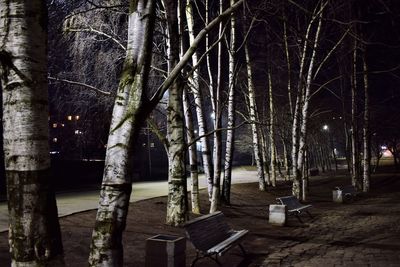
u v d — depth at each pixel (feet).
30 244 12.19
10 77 12.50
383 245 34.68
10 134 12.45
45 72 13.00
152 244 24.11
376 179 118.01
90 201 62.69
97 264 15.07
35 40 12.76
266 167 102.22
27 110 12.45
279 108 114.62
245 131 157.79
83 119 74.43
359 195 83.41
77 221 40.01
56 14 48.80
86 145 122.21
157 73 57.88
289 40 79.56
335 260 29.84
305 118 72.13
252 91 81.97
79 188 92.99
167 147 44.14
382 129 132.16
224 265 29.09
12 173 12.39
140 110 15.81
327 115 132.87
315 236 40.47
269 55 92.58
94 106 64.64
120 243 15.46
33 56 12.67
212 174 59.26
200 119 58.23
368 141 91.09
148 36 16.30
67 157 138.92
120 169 15.53
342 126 146.20
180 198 43.11
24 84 12.48
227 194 63.10
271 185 98.99
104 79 58.54
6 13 12.67
